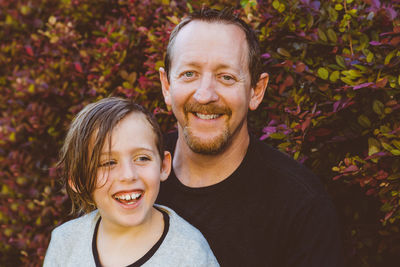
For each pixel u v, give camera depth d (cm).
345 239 249
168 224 176
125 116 175
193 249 169
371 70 217
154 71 273
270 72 257
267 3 262
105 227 179
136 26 311
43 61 345
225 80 182
